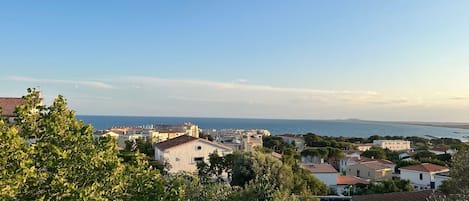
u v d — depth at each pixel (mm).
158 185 12938
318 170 62781
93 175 11406
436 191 31703
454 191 25344
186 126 148875
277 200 19875
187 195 19719
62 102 12867
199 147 59156
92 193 10445
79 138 12109
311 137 149375
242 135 145250
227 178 48938
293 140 146750
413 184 63156
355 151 113438
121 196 12383
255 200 19688
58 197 10070
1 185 8961
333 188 60062
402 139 168375
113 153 12703
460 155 26000
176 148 58062
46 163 10984
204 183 23250
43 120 12352
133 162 14391
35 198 10219
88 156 11305
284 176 33469
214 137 143375
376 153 104375
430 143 158375
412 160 87625
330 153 99375
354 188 58531
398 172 81438
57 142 11836
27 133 12031
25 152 10508
